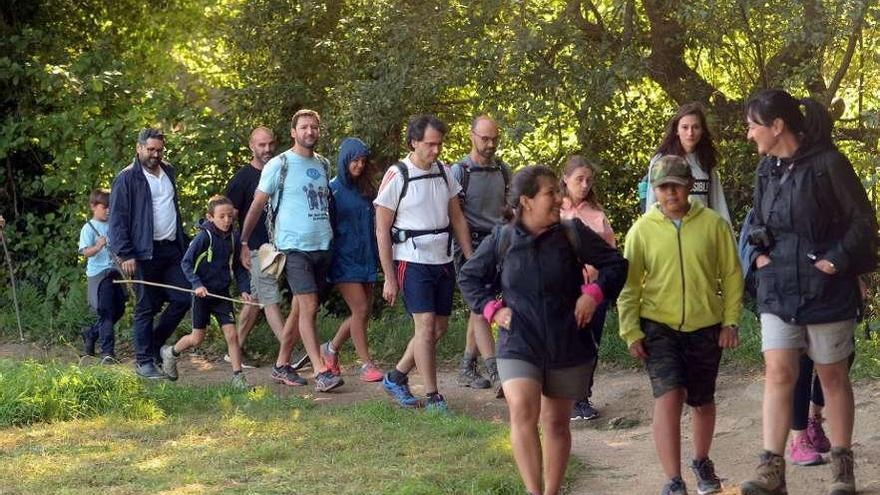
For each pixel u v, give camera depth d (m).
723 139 12.02
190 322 11.95
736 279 5.96
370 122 12.62
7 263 13.74
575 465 6.86
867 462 6.64
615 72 11.59
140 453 7.31
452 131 13.84
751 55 11.80
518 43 11.45
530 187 5.45
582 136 12.06
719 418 8.12
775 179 5.81
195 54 16.59
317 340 9.52
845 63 11.53
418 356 8.62
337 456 7.14
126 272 9.80
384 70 12.63
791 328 5.77
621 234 12.89
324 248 9.41
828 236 5.71
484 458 6.90
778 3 10.85
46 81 13.43
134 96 13.50
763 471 5.70
